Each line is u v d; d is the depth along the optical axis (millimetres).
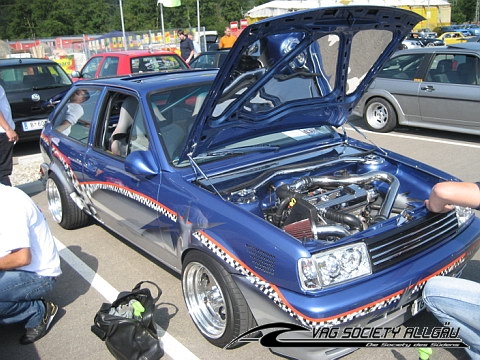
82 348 3334
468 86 7879
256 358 3102
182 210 3238
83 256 4676
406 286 2740
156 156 3539
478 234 3293
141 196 3654
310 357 2686
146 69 10398
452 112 8148
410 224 2924
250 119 3361
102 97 4328
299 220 3207
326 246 2635
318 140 4281
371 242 2748
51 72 9109
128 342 2994
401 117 8906
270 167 3715
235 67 2852
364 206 3533
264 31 2756
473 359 2730
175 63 10852
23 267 3236
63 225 5281
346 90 3828
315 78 3543
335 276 2609
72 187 4867
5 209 3057
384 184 3729
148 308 3145
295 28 2918
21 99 8406
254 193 3457
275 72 3127
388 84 8930
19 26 57875
